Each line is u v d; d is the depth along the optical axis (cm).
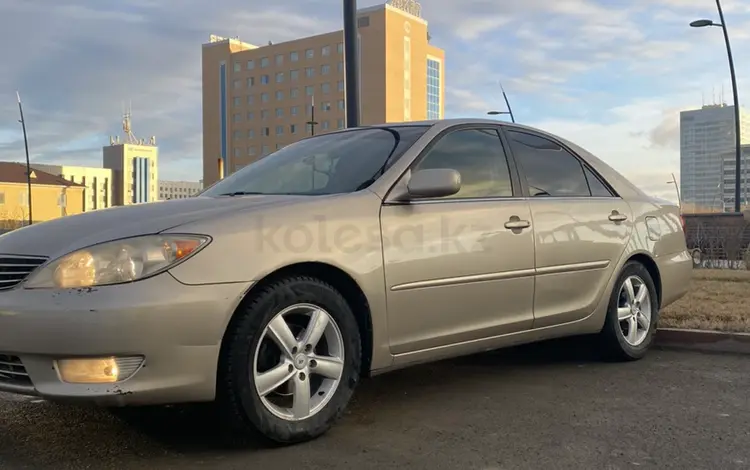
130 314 300
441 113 11956
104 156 12462
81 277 306
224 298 320
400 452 345
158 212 347
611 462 331
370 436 368
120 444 357
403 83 10812
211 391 320
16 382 317
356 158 429
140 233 319
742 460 334
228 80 12294
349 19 857
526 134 502
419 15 11344
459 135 453
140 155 12394
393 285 381
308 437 353
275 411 341
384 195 391
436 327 404
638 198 562
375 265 373
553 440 362
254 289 336
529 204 465
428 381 489
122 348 300
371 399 443
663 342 602
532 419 399
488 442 359
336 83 11200
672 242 582
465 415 407
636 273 542
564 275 479
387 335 382
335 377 362
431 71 11588
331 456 338
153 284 307
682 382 480
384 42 10469
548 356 564
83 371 304
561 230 479
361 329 379
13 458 339
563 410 416
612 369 520
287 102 11681
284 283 342
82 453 346
